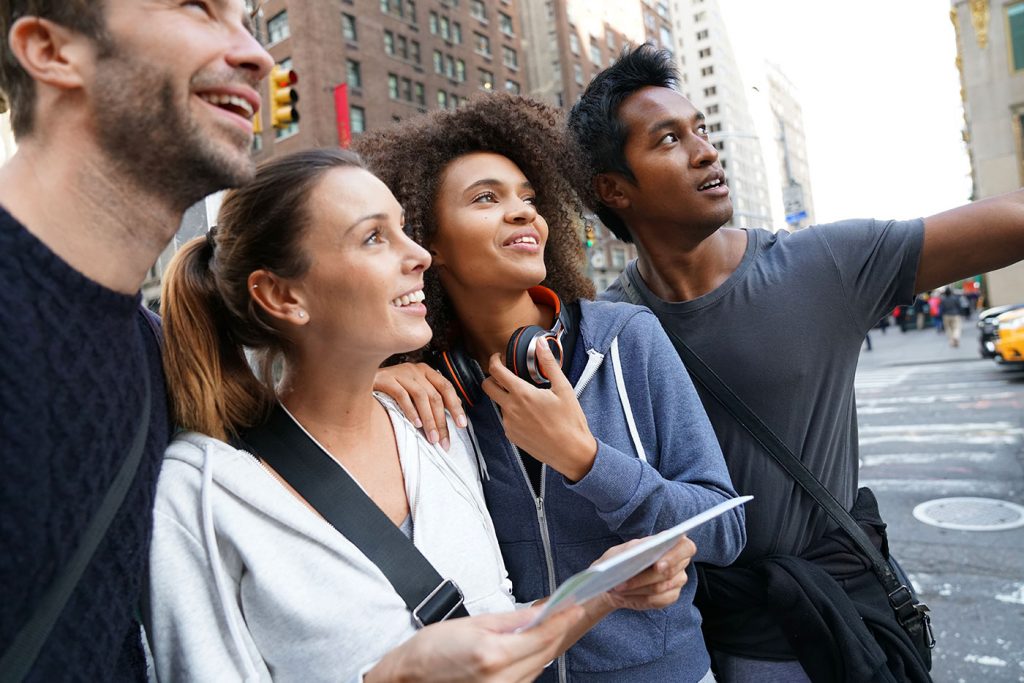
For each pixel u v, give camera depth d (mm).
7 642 671
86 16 665
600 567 604
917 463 5879
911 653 1320
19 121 719
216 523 892
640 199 1566
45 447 675
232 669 850
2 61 706
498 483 1275
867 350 19719
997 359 9492
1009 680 2598
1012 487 4895
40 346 670
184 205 783
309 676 880
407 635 920
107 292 738
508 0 38844
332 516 970
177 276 1032
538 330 1144
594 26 45219
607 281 32125
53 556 695
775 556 1396
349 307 981
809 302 1451
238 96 761
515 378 1067
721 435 1482
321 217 963
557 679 1187
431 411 1187
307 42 26844
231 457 943
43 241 703
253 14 959
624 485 1041
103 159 710
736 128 83625
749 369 1455
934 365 13352
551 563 1230
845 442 1526
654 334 1312
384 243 1005
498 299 1328
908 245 1401
